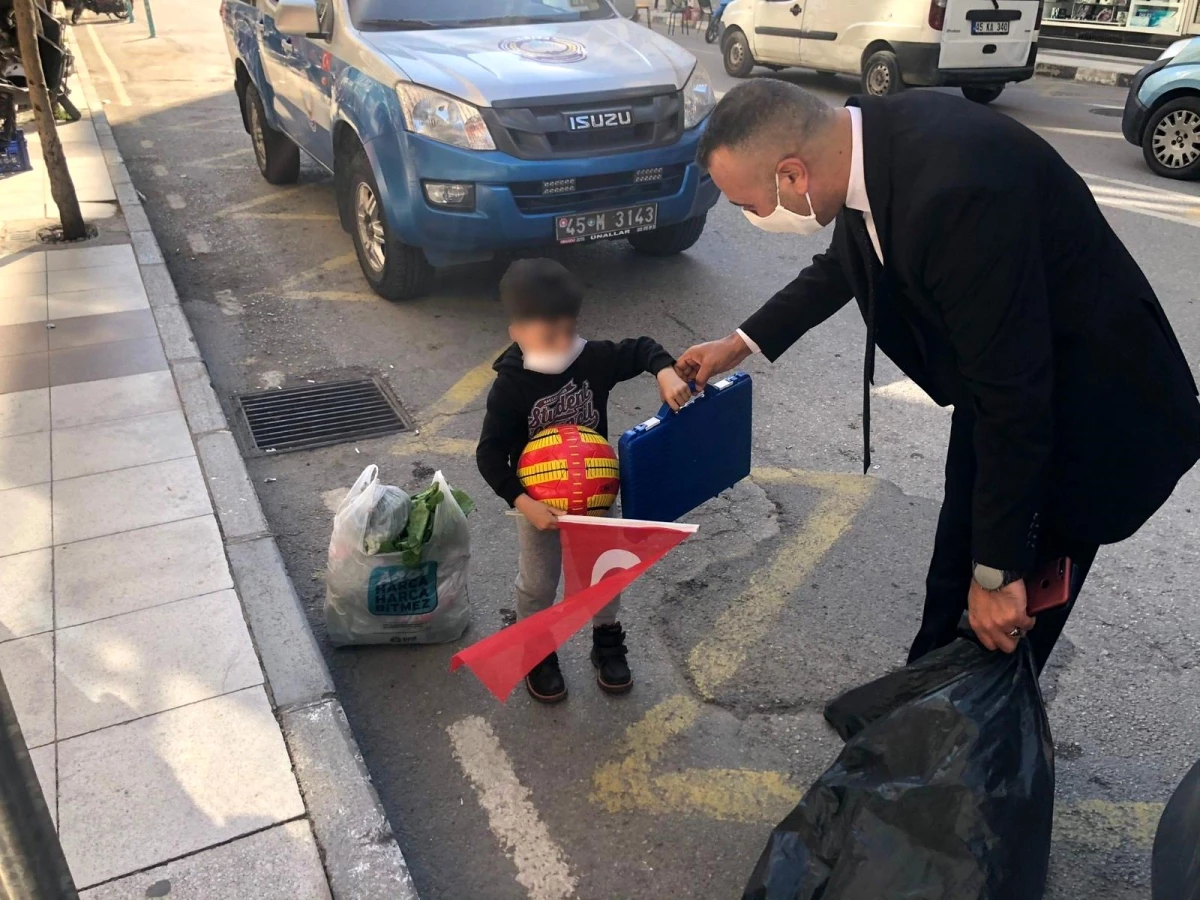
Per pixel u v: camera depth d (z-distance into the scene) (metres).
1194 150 7.97
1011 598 1.92
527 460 2.48
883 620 3.24
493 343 5.36
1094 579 3.40
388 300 5.93
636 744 2.77
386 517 2.91
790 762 2.70
